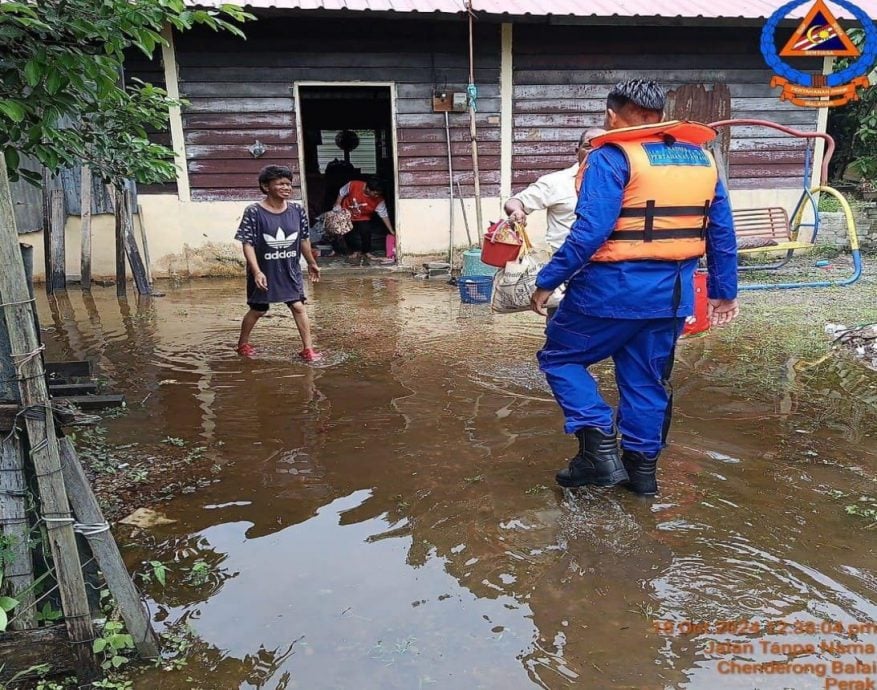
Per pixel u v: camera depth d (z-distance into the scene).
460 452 3.44
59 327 6.16
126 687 1.96
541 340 5.60
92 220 8.41
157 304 7.23
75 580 1.96
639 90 2.75
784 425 3.78
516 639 2.12
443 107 8.98
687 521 2.78
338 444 3.55
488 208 9.45
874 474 3.18
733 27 9.13
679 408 4.04
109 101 3.46
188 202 8.77
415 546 2.63
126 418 3.92
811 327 5.94
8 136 2.71
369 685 1.94
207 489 3.08
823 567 2.47
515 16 8.10
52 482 1.92
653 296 2.71
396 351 5.32
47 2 2.39
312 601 2.31
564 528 2.73
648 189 2.62
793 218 8.86
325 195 11.64
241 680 1.97
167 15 2.57
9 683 1.96
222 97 8.62
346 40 8.71
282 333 5.93
